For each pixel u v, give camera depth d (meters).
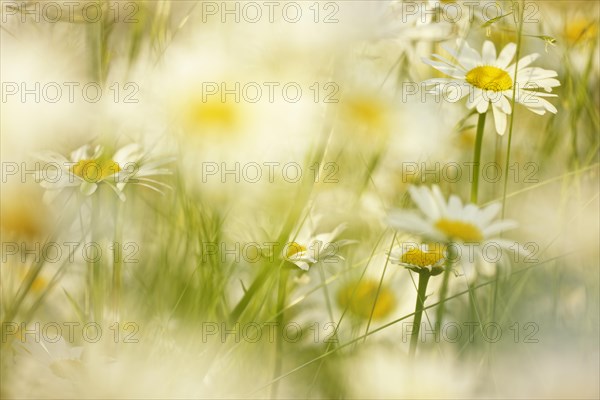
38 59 0.96
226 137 0.96
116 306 0.93
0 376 0.88
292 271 0.97
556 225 0.97
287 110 0.96
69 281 0.95
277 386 0.93
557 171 1.03
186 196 0.96
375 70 1.00
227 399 0.90
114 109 0.95
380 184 1.01
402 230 0.90
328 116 0.95
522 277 0.96
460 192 1.02
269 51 0.96
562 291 0.96
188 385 0.90
